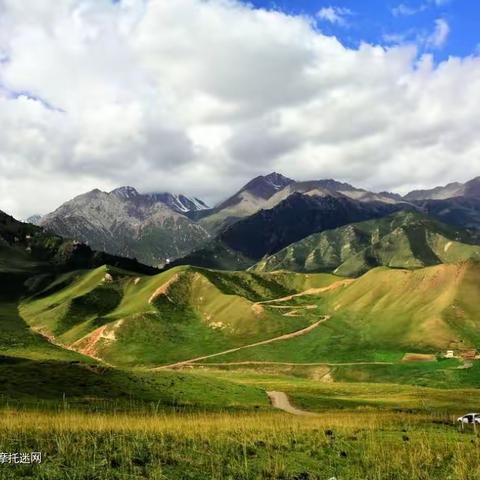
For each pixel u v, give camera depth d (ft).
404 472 110.32
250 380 581.53
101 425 133.18
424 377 650.02
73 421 144.05
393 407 333.42
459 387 604.90
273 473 102.37
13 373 279.08
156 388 301.84
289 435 153.17
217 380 369.30
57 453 100.32
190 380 345.31
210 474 97.71
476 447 144.25
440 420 230.27
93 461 96.32
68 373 296.51
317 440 147.64
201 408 259.80
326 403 344.28
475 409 326.03
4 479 81.82
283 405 326.03
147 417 177.58
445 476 109.19
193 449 116.88
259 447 129.18
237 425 165.48
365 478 105.09
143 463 100.17
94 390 272.10
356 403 352.69
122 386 291.38
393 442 149.28
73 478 85.25
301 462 116.06
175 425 151.64
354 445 142.20
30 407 196.34
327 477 105.09
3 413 158.30
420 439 155.33
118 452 105.60
